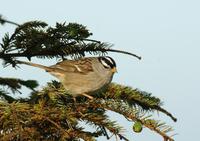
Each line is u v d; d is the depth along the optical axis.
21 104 8.45
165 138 8.76
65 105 9.59
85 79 12.41
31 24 9.98
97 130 8.95
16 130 7.91
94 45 10.48
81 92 12.27
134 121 9.03
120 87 10.06
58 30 10.04
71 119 8.44
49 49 10.27
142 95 10.00
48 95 9.42
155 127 8.84
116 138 8.74
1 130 8.06
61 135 8.26
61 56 10.54
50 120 8.26
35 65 11.85
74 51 10.45
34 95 9.54
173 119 9.94
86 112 9.33
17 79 9.67
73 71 12.51
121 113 9.21
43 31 10.02
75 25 10.12
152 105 9.88
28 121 8.17
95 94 10.22
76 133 8.29
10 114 8.12
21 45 10.00
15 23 10.16
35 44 10.02
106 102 9.48
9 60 10.04
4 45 9.91
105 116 9.20
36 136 7.96
